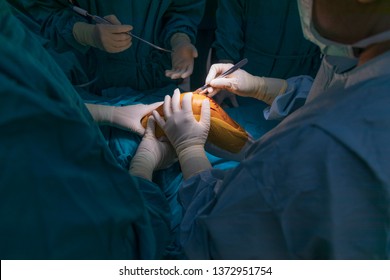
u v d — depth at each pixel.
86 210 0.58
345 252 0.58
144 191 0.88
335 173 0.54
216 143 1.24
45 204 0.55
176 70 1.57
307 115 0.62
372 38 0.56
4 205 0.53
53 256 0.56
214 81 1.36
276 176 0.60
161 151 1.21
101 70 1.66
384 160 0.53
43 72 0.55
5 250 0.54
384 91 0.57
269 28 1.60
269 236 0.64
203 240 0.73
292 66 1.71
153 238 0.72
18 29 0.61
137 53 1.61
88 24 1.50
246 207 0.64
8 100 0.50
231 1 1.64
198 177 0.91
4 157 0.51
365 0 0.53
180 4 1.72
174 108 1.21
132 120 1.30
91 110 1.32
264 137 0.69
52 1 1.57
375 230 0.56
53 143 0.55
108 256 0.63
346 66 0.71
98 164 0.62
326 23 0.60
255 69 1.75
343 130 0.55
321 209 0.56
